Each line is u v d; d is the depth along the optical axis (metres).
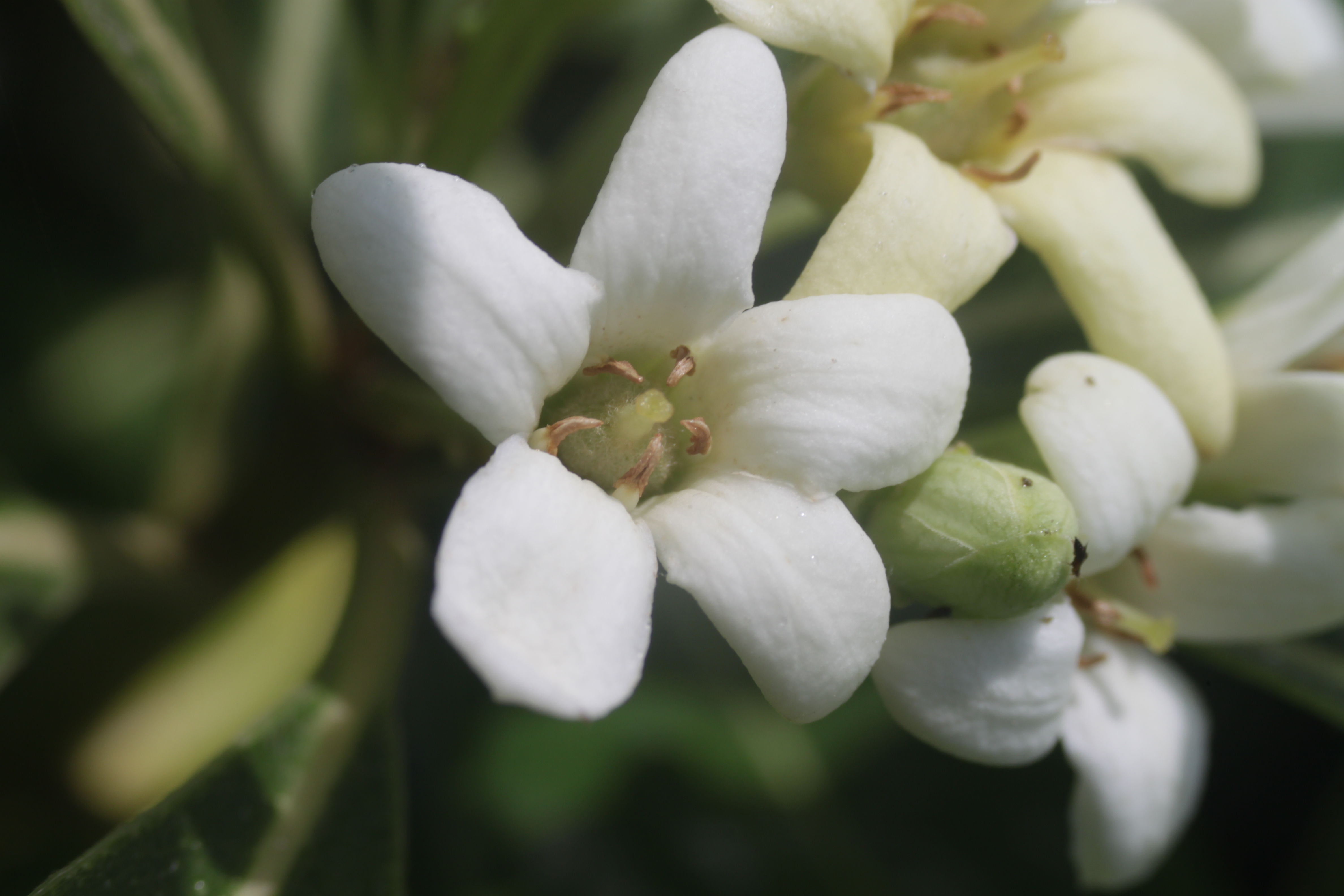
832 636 0.10
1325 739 0.13
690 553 0.10
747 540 0.10
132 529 0.12
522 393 0.10
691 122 0.10
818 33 0.10
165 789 0.11
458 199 0.09
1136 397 0.10
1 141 0.12
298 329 0.11
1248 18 0.12
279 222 0.11
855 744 0.13
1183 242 0.13
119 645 0.12
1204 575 0.11
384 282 0.09
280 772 0.10
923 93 0.10
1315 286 0.11
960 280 0.10
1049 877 0.13
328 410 0.11
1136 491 0.10
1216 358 0.10
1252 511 0.11
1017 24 0.11
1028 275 0.13
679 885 0.13
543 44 0.11
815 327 0.10
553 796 0.13
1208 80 0.11
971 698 0.10
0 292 0.12
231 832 0.10
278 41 0.12
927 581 0.10
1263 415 0.11
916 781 0.13
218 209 0.11
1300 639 0.12
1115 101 0.11
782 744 0.13
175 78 0.11
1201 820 0.13
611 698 0.09
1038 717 0.10
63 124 0.12
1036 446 0.10
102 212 0.12
